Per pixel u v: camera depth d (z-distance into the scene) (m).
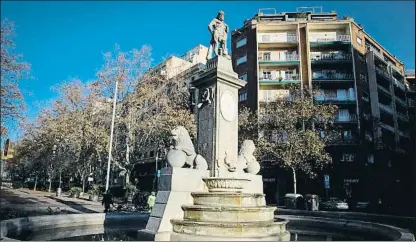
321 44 43.91
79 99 34.47
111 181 50.50
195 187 9.74
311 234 11.37
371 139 41.31
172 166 9.51
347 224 12.22
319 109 31.03
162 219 8.68
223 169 11.03
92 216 11.85
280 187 38.38
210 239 7.59
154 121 28.95
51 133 36.12
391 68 51.50
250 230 8.18
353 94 41.88
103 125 31.23
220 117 11.43
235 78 11.94
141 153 32.50
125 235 9.88
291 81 42.38
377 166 37.03
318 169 38.12
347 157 39.06
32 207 19.22
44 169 52.66
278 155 30.58
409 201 28.05
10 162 67.12
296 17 47.50
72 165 43.16
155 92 30.61
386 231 9.88
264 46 45.09
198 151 11.66
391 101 49.88
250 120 33.62
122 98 30.62
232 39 48.34
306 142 29.80
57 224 10.80
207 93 11.76
